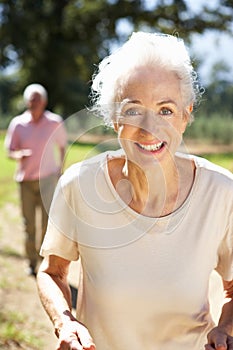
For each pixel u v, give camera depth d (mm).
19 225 9055
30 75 30406
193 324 1942
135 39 1942
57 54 29531
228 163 15414
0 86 36219
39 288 2027
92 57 29125
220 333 1866
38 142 5934
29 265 6117
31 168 5965
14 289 5555
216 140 20906
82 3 28609
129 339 1938
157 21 26547
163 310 1925
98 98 1964
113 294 1919
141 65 1891
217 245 1972
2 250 7145
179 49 1932
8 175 15758
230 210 1970
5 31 28531
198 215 1943
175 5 26016
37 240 6074
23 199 6062
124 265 1928
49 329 4613
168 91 1884
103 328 1960
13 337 4324
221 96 34594
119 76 1902
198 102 2029
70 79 30828
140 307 1923
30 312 4957
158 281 1908
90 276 1972
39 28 28922
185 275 1916
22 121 6004
